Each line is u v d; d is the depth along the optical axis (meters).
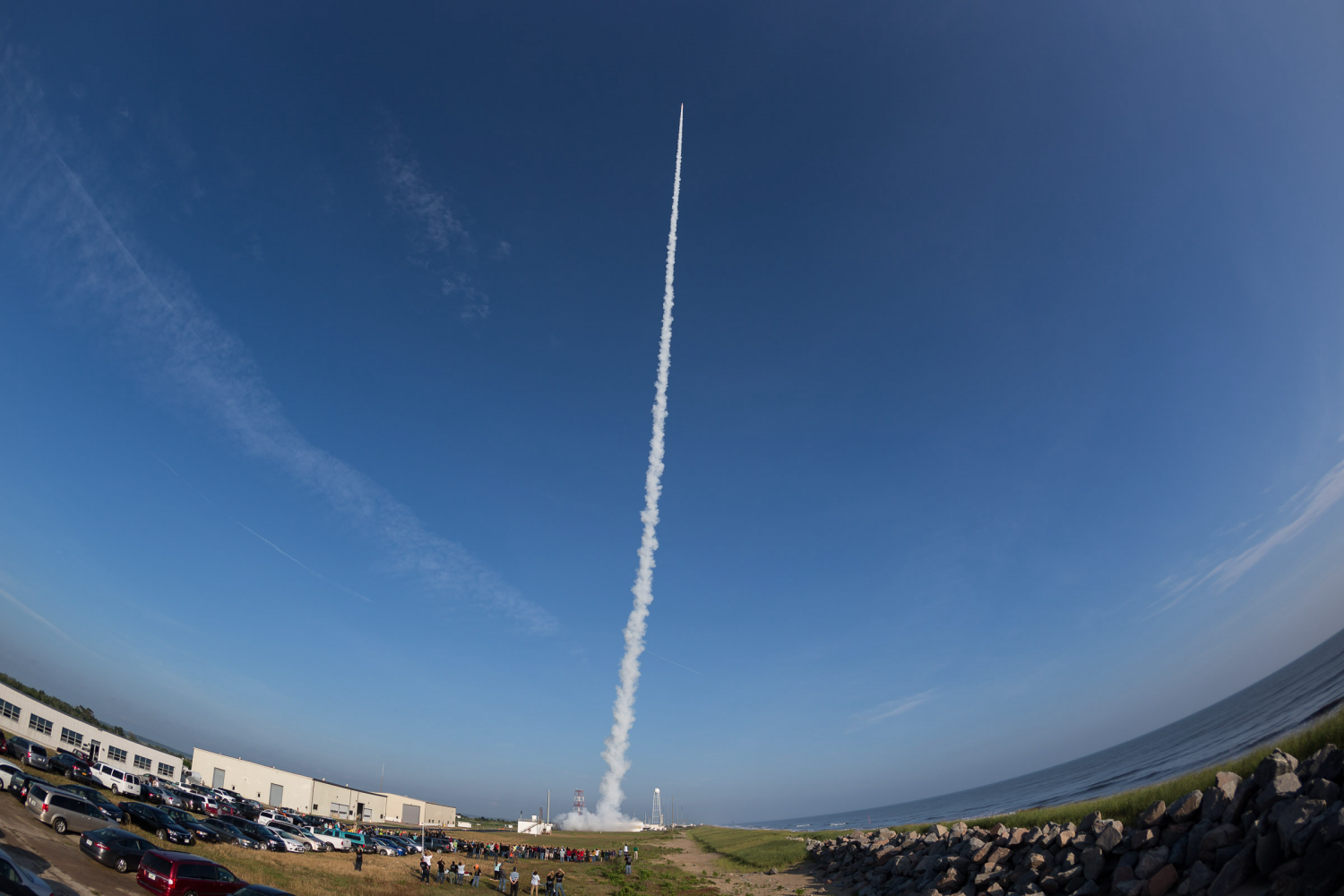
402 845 73.38
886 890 49.94
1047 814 48.16
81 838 33.88
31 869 28.23
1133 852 32.34
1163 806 32.78
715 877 70.31
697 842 119.38
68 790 39.84
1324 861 21.94
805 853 74.81
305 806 108.69
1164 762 133.62
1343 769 27.02
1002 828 43.69
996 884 38.94
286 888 39.81
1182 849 30.12
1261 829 26.91
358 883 47.38
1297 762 29.23
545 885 59.34
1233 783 31.78
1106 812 42.72
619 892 59.53
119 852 32.66
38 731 74.31
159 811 44.19
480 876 62.22
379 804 128.12
